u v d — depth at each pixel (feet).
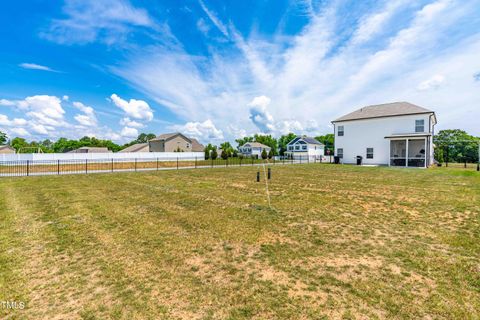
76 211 19.70
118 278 9.38
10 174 51.57
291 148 155.22
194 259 11.05
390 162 75.25
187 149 161.48
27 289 8.61
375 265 10.37
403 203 22.04
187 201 23.35
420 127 72.02
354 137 85.40
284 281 9.11
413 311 7.20
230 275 9.59
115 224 16.29
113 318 7.04
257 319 6.92
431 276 9.37
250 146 200.34
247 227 15.60
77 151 181.06
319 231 14.82
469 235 13.91
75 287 8.75
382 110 82.64
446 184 33.30
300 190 29.37
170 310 7.39
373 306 7.49
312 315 7.08
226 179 41.27
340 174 48.24
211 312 7.27
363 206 21.12
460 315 6.99
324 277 9.38
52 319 7.00
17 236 14.05
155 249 12.19
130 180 40.40
